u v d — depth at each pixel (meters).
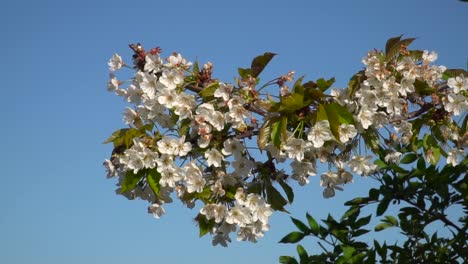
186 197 4.51
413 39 4.60
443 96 4.71
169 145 4.41
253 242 4.46
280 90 4.56
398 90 4.49
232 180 4.52
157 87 4.57
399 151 5.48
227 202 4.54
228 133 4.55
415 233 5.57
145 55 4.78
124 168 4.48
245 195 4.50
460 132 4.87
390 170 5.59
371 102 4.44
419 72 4.68
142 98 4.63
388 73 4.46
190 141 4.57
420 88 4.64
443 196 5.41
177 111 4.49
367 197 5.55
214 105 4.53
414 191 5.52
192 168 4.41
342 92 4.45
